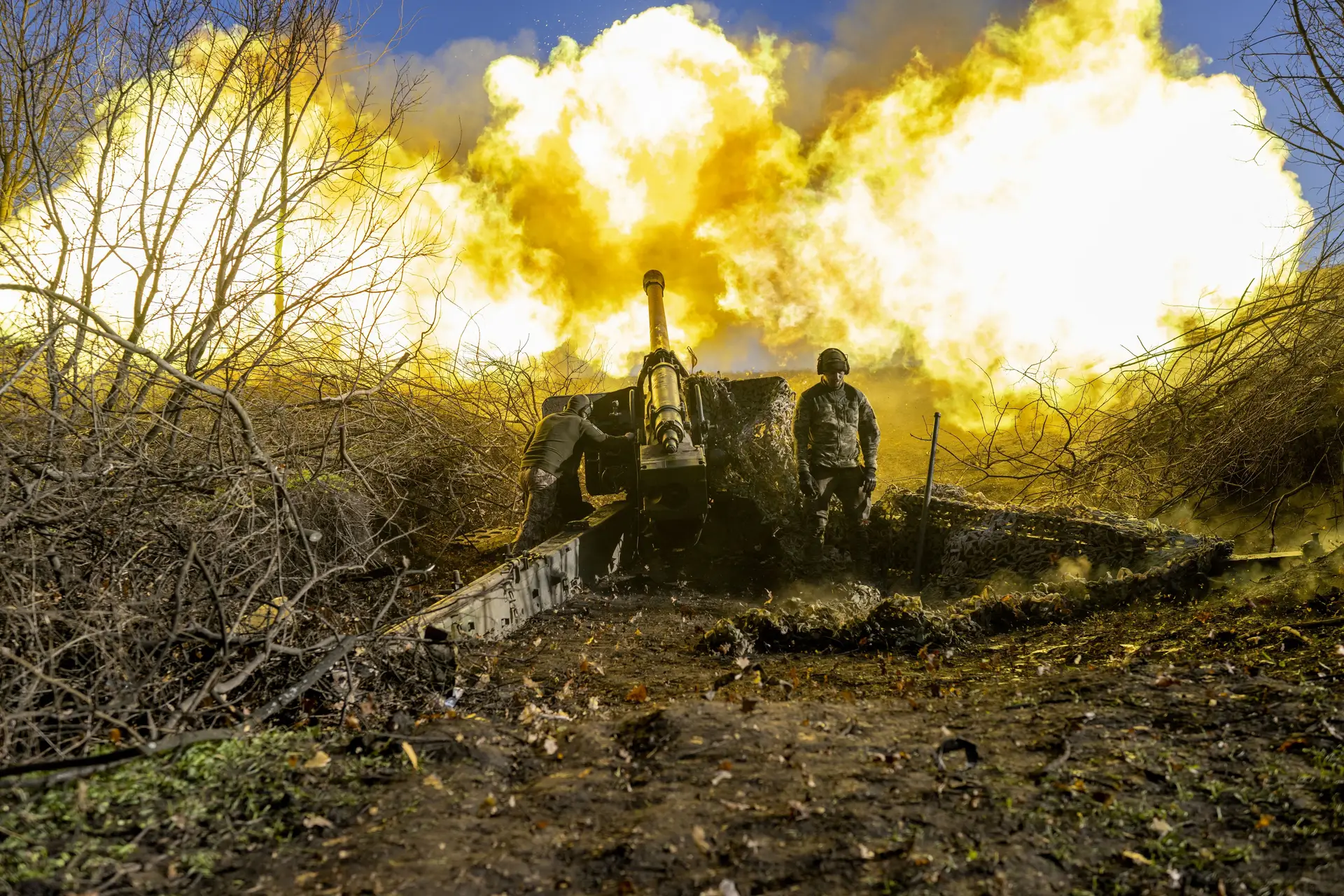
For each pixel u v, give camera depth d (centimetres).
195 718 409
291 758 379
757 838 320
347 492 750
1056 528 773
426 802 355
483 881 299
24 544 441
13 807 321
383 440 913
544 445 912
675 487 851
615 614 763
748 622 632
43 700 413
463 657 606
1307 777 346
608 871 306
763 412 986
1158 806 336
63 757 372
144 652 433
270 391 825
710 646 625
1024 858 305
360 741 405
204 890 294
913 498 889
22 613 392
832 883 294
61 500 475
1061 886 294
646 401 958
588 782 371
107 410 601
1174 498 940
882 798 346
